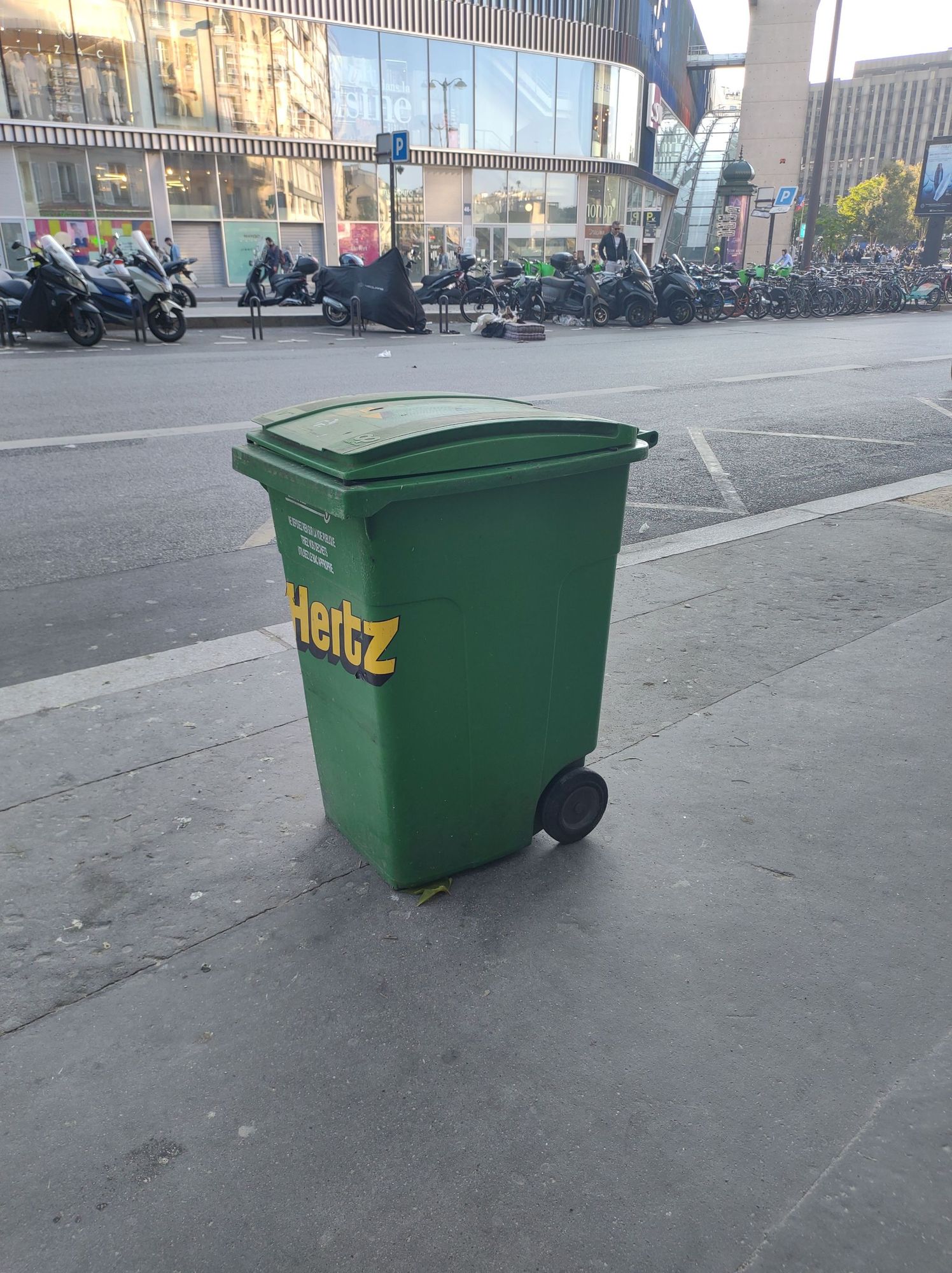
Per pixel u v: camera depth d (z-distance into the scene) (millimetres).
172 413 9875
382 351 16375
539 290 23328
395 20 36469
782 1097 1995
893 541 5734
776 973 2346
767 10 56281
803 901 2607
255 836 2861
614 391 11844
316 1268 1650
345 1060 2080
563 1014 2215
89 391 11281
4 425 9219
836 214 98000
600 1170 1830
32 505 6562
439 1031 2162
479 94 39531
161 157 33312
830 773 3223
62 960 2355
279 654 4086
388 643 2270
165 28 31953
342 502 2035
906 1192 1791
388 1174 1822
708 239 66000
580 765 2840
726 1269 1653
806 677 3914
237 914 2531
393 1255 1672
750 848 2832
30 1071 2039
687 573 5172
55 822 2902
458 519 2240
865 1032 2166
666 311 23844
